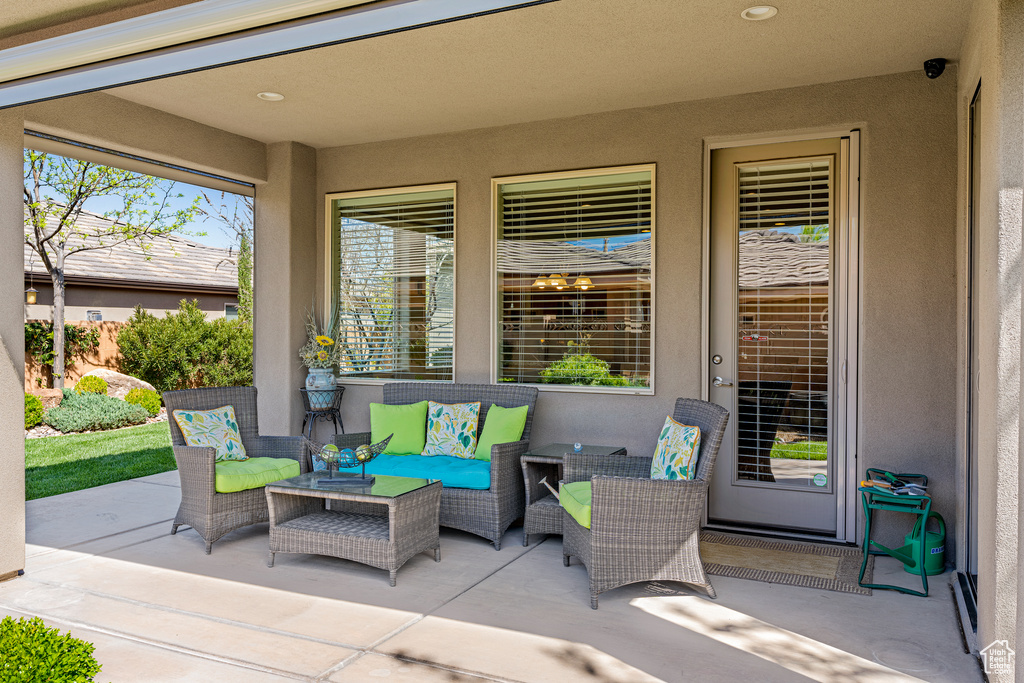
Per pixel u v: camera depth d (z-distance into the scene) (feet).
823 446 15.53
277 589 12.12
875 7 11.25
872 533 14.47
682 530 11.68
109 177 36.63
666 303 16.52
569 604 11.46
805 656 9.53
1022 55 8.05
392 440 17.22
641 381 16.98
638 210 16.94
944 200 13.93
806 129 15.16
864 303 14.53
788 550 14.46
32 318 36.09
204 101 16.25
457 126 18.44
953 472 13.85
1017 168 8.11
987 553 8.73
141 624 10.55
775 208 15.99
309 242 20.80
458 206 19.01
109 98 15.72
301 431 20.65
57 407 32.35
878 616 10.98
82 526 16.21
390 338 20.25
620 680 8.80
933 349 13.99
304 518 13.87
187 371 39.47
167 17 9.42
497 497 14.70
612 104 16.48
